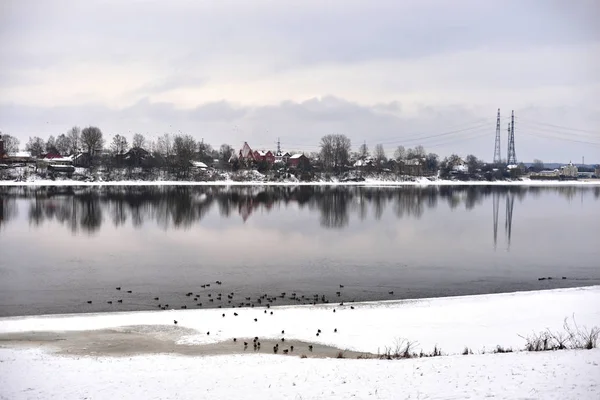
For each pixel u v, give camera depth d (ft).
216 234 261.24
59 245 223.30
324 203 437.58
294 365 75.46
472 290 148.46
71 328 104.06
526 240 251.19
